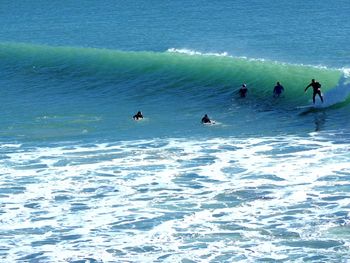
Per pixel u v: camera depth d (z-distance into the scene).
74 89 147.88
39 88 149.50
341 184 91.75
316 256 75.38
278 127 118.06
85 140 113.00
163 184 93.56
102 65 159.25
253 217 84.00
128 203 88.44
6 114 130.25
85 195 90.81
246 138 112.06
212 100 136.62
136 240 79.50
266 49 165.38
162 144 109.81
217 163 100.50
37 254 77.06
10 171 99.12
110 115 128.12
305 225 81.69
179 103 135.62
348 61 150.50
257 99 135.62
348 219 82.62
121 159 103.12
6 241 79.88
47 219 84.69
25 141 113.06
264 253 76.19
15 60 168.25
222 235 80.19
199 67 150.25
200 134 115.00
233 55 161.62
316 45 166.25
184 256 76.06
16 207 87.88
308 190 90.44
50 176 96.94
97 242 79.38
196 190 91.50
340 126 117.50
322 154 102.81
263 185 92.38
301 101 132.50
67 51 170.50
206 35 185.88
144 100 138.50
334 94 132.00
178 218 84.25
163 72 151.50
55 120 125.31
